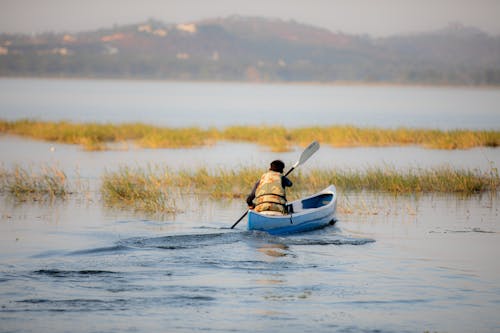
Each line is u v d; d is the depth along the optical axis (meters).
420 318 27.98
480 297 31.03
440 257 39.25
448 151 110.31
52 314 27.73
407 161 93.88
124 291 30.97
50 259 36.91
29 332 25.69
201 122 183.75
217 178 70.00
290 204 51.91
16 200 58.25
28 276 33.25
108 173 75.69
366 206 58.06
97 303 29.20
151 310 28.42
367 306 29.44
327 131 130.38
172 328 26.36
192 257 37.72
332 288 32.12
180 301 29.67
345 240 43.78
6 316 27.39
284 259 37.81
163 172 77.19
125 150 105.56
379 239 44.41
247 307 29.02
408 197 63.66
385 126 173.88
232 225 47.84
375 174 71.81
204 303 29.45
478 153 107.00
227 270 35.06
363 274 34.88
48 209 54.25
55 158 91.94
